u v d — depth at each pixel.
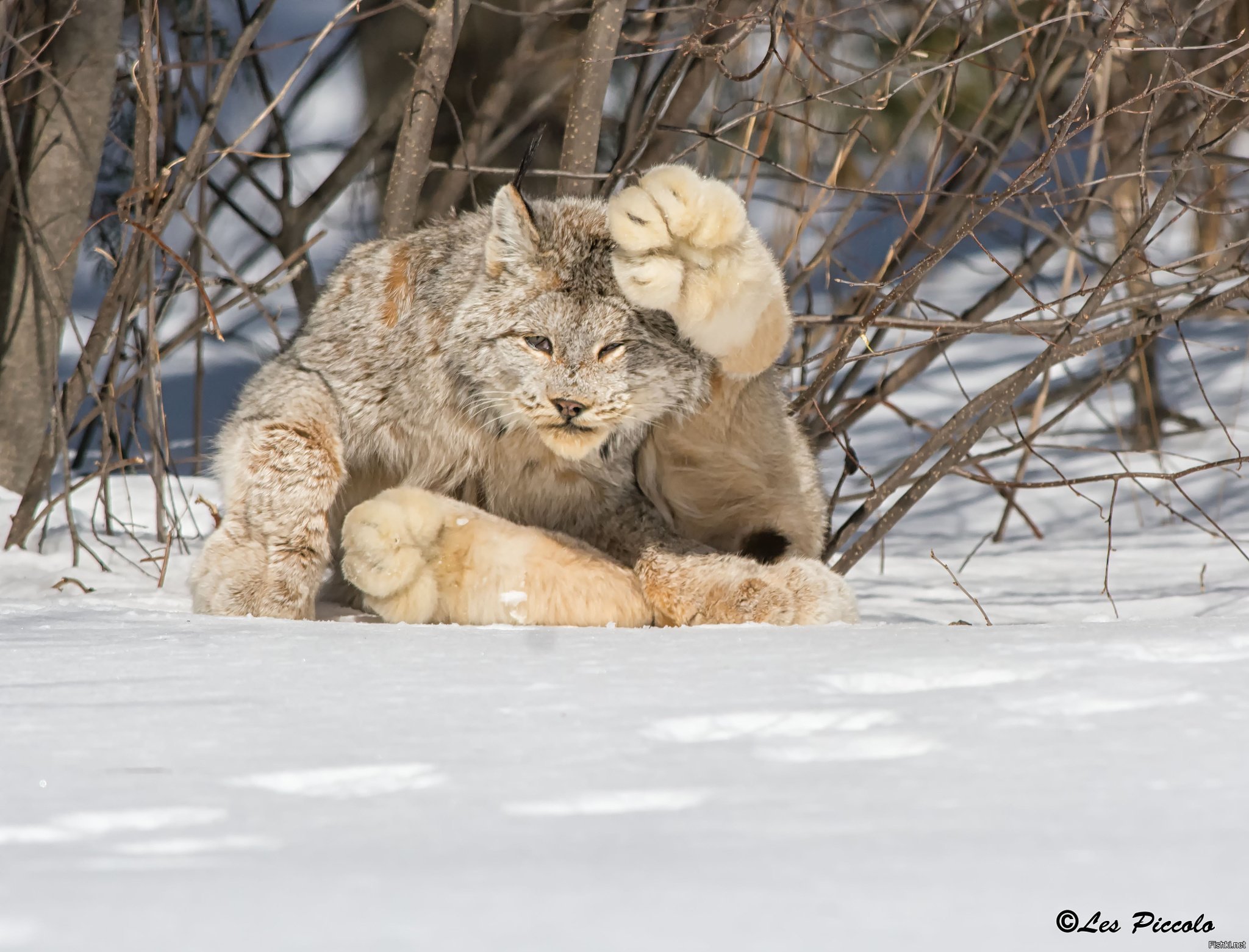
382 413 10.45
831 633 7.67
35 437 15.52
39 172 15.00
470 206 18.17
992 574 15.45
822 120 19.73
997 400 12.66
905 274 12.98
